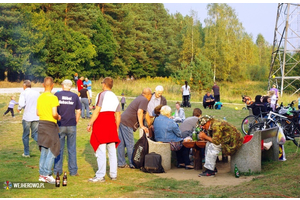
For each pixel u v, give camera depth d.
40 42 44.06
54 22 50.72
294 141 10.70
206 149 7.74
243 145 7.70
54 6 51.81
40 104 6.74
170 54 78.31
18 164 8.37
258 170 7.64
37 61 45.50
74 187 6.47
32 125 9.22
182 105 25.95
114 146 7.21
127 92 35.75
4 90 30.98
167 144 8.27
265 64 95.94
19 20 42.38
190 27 71.50
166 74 84.06
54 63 48.62
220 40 68.38
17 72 44.03
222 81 71.94
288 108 11.48
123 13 67.75
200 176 7.56
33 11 49.66
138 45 74.19
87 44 50.97
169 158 8.32
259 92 42.03
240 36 82.06
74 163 7.45
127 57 68.38
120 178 7.34
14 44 42.00
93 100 27.00
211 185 6.72
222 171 8.17
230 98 35.09
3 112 19.52
